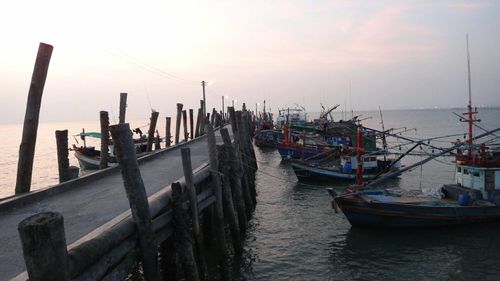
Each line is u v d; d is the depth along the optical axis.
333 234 20.00
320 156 40.16
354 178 33.12
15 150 84.06
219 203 15.02
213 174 14.99
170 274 11.40
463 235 19.22
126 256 7.78
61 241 4.66
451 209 19.62
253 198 26.38
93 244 6.34
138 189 8.24
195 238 12.37
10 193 35.03
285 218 23.25
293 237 19.72
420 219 19.66
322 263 16.52
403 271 15.64
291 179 36.56
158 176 15.92
